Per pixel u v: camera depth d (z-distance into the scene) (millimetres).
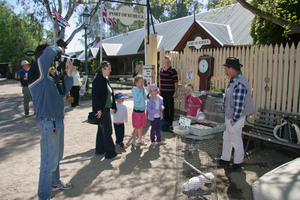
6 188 3721
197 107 4898
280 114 5250
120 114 5273
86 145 5621
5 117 8617
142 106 5363
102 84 4340
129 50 22750
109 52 24422
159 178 3988
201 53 7102
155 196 3465
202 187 3592
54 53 3049
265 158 4781
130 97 13320
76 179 3982
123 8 8367
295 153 5000
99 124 4750
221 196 3469
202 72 6547
